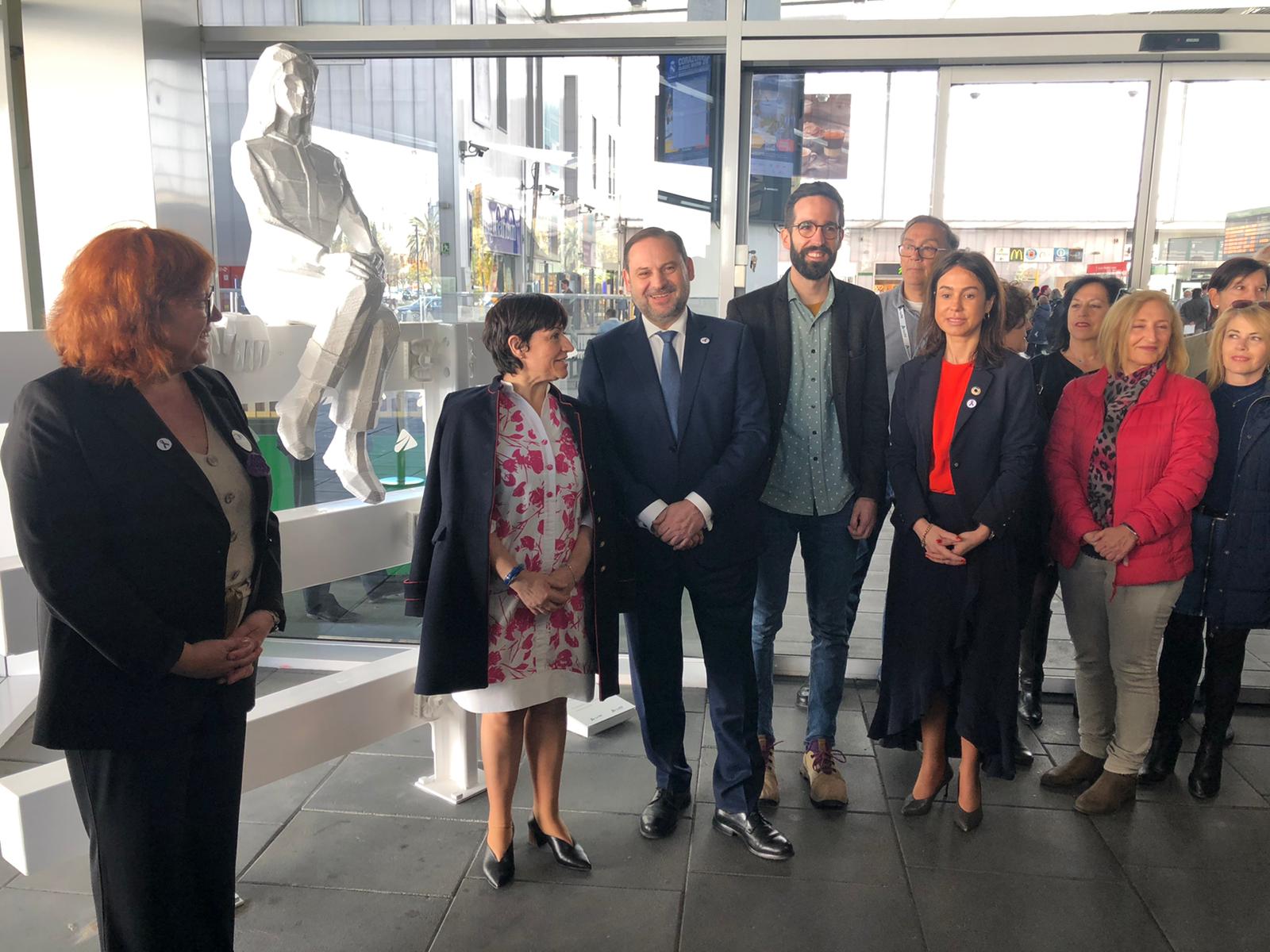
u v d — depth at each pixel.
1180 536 2.58
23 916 2.14
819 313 2.63
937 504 2.51
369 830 2.52
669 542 2.27
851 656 3.66
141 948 1.50
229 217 3.62
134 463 1.40
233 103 3.56
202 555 1.47
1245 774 2.92
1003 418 2.47
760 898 2.22
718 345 2.38
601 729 3.13
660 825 2.48
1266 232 3.38
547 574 2.15
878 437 2.65
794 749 3.04
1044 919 2.16
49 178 3.23
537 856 2.40
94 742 1.41
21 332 2.01
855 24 3.34
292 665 3.78
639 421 2.34
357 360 2.64
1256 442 2.60
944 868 2.36
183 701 1.48
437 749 2.75
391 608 4.09
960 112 3.44
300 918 2.14
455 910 2.17
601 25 3.43
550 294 3.60
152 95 3.17
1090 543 2.62
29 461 1.33
